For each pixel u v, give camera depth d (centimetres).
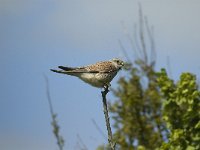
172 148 1177
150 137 1612
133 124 1641
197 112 1179
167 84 1227
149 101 1644
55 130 1362
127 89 1670
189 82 1191
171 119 1209
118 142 1625
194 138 1168
